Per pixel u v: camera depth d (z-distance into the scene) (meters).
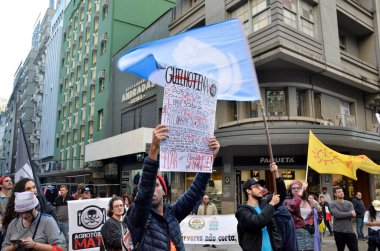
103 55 29.78
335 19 16.94
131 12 29.81
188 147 2.88
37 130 48.97
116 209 4.55
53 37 46.69
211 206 11.21
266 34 14.28
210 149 3.01
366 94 19.08
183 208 3.09
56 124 40.84
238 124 15.66
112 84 27.38
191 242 8.62
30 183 4.00
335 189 7.46
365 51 19.81
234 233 8.51
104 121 28.22
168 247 2.72
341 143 15.05
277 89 15.75
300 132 13.98
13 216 3.89
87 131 31.50
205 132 3.02
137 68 4.45
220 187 16.97
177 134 2.83
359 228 11.96
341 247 7.30
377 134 16.25
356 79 17.16
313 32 16.03
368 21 19.42
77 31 37.72
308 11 16.00
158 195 2.82
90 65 32.44
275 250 4.12
